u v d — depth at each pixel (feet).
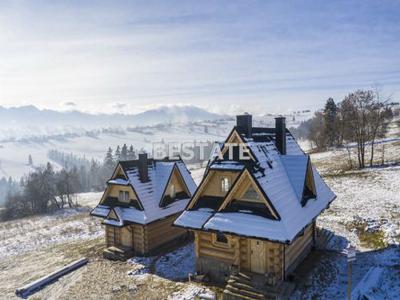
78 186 301.63
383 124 205.16
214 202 59.98
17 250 92.22
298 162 62.49
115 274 64.54
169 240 79.97
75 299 55.42
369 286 46.03
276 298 46.57
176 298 51.93
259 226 50.01
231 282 51.65
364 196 95.71
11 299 57.67
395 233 66.28
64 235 104.12
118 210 76.23
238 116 61.52
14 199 199.21
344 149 190.60
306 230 61.98
